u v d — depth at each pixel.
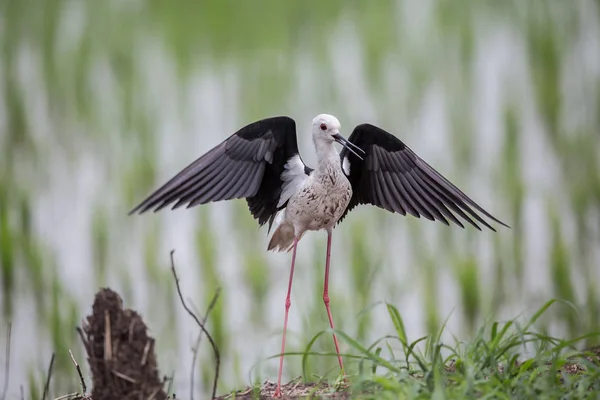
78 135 18.84
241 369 11.59
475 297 12.64
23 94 20.28
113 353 7.25
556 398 7.14
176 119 19.34
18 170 17.39
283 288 13.59
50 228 15.38
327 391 8.21
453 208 9.07
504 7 26.55
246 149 9.07
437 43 23.62
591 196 15.35
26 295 13.37
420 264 13.95
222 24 25.12
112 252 14.53
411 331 12.46
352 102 20.02
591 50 23.02
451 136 18.25
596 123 19.00
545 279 13.59
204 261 13.75
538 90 19.83
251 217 15.30
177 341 12.23
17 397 10.95
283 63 22.25
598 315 12.38
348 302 12.55
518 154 16.97
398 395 7.05
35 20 25.75
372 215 15.66
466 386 6.95
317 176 9.27
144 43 23.97
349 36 24.50
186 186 8.68
